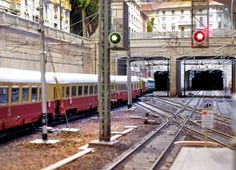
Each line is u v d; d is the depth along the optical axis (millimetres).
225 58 64625
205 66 95062
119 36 18734
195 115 37750
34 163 14422
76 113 35719
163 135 23672
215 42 55406
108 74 19234
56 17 65125
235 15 27750
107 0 19062
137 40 62281
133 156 16422
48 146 18422
